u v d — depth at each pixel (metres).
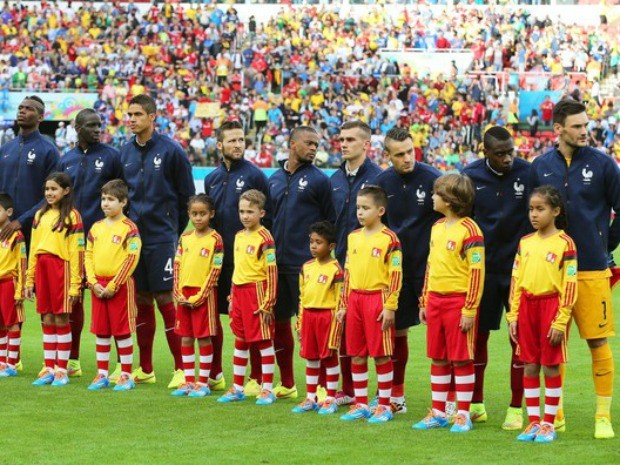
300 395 10.47
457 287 8.52
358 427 8.62
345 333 9.49
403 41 44.97
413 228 9.49
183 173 11.30
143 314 11.11
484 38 45.12
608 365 8.36
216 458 7.37
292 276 10.36
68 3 44.16
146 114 11.05
